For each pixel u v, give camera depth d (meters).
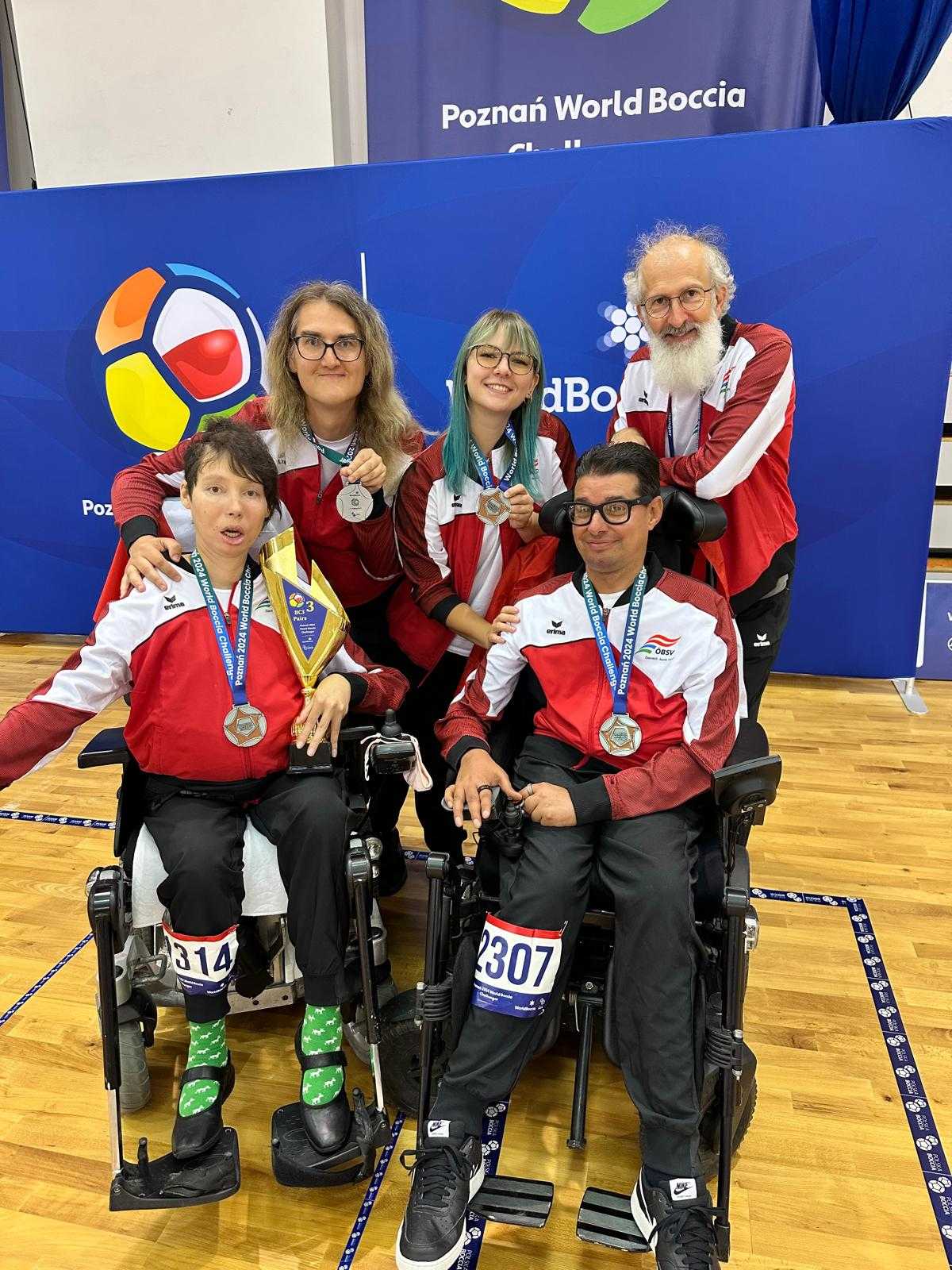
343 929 1.48
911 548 3.23
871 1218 1.42
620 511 1.44
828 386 3.10
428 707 2.07
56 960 2.07
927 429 3.09
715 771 1.39
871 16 2.99
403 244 3.23
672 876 1.35
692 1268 1.21
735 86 3.69
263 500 1.54
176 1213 1.44
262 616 1.59
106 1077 1.31
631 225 3.05
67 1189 1.49
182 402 3.57
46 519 3.85
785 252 2.98
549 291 3.18
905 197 2.86
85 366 3.61
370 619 2.12
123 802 1.52
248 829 1.54
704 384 1.96
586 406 3.28
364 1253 1.37
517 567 1.84
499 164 3.08
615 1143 1.58
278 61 4.44
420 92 3.96
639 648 1.54
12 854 2.53
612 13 3.69
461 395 1.79
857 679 3.78
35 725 1.46
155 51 4.54
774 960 2.05
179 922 1.41
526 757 1.62
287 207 3.27
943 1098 1.66
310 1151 1.42
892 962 2.04
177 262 3.41
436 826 2.21
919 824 2.63
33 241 3.49
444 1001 1.38
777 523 2.10
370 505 1.81
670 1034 1.30
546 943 1.34
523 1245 1.39
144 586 1.55
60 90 4.69
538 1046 1.41
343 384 1.73
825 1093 1.67
